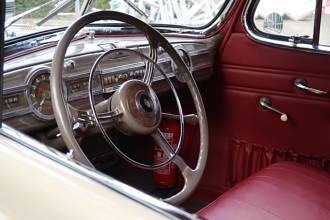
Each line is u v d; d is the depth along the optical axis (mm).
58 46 1100
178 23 2262
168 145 1281
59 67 1073
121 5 1936
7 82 1200
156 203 743
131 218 694
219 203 1351
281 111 2047
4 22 888
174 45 1946
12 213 785
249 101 2119
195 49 2049
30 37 1545
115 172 1868
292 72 1987
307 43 1962
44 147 891
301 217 1293
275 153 2098
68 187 763
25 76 1240
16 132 938
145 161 1924
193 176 1307
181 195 1259
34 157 840
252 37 2043
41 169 809
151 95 1242
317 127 1993
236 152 2186
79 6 1712
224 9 2105
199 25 2184
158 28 2150
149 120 1203
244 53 2080
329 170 2006
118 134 1735
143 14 2057
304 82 1969
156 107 1240
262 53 2033
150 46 1418
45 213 751
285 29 1997
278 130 2076
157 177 1917
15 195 797
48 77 1288
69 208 734
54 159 838
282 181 1477
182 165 1295
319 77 1938
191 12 2242
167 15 2195
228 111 2186
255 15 2049
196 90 1506
